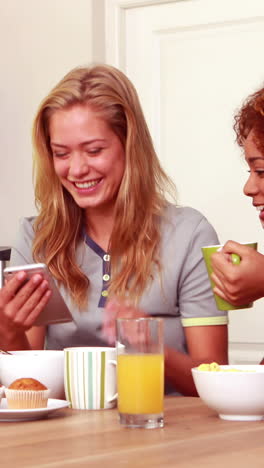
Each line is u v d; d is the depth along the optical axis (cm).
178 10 341
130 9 351
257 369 138
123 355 121
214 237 194
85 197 185
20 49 357
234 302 157
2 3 360
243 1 328
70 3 347
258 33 326
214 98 334
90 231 194
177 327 190
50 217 195
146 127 194
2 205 359
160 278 187
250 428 119
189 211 196
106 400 141
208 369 132
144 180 189
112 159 185
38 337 192
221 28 333
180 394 180
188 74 340
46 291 166
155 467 93
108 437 113
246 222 326
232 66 331
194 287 187
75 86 183
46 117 188
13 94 357
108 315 183
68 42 348
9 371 148
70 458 99
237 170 328
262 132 162
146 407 120
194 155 338
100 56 349
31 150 353
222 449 104
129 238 188
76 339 190
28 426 123
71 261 191
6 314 166
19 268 165
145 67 349
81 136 181
